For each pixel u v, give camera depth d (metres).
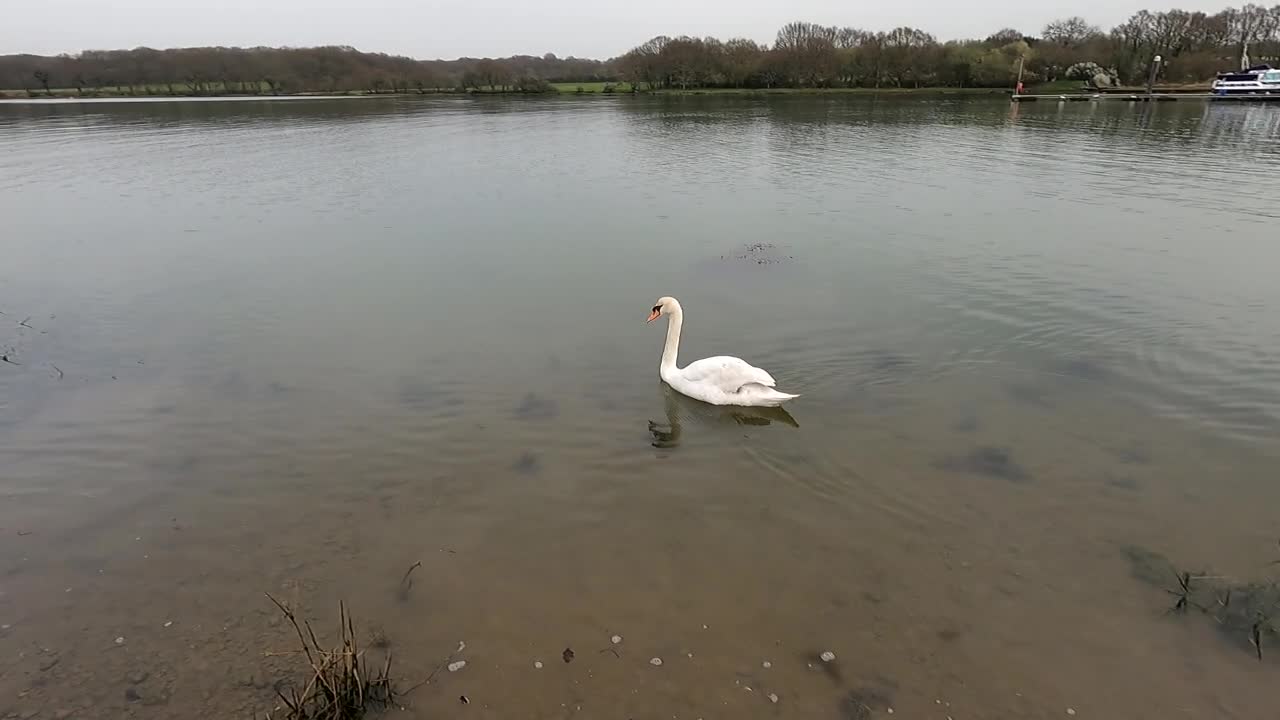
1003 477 8.61
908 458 9.06
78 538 7.67
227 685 5.90
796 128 49.38
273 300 15.02
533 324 13.65
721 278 16.27
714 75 104.25
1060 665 6.08
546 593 6.91
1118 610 6.62
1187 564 7.16
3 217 22.42
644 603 6.78
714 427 9.95
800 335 12.95
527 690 5.86
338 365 11.83
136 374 11.52
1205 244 18.14
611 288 15.69
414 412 10.29
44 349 12.50
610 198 25.55
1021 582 6.97
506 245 19.33
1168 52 101.00
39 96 89.62
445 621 6.57
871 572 7.14
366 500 8.30
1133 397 10.43
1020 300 14.39
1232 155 33.72
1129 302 14.12
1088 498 8.20
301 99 88.50
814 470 8.87
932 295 14.83
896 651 6.23
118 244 19.45
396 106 76.31
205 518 7.99
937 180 28.09
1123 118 55.34
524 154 37.09
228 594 6.88
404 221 22.17
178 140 41.59
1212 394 10.46
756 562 7.30
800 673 6.02
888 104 74.38
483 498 8.35
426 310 14.41
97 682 5.93
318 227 21.42
